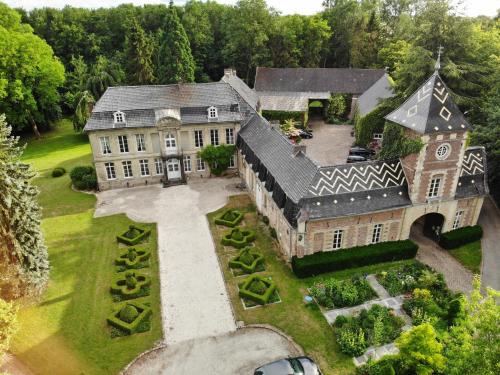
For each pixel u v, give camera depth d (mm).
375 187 37094
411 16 107062
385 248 37750
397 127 38906
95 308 32531
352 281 34781
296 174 38250
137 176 55312
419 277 34594
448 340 22281
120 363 27484
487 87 55094
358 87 86688
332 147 68812
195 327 30500
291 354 28047
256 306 32500
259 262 37500
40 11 103688
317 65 107812
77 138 80750
